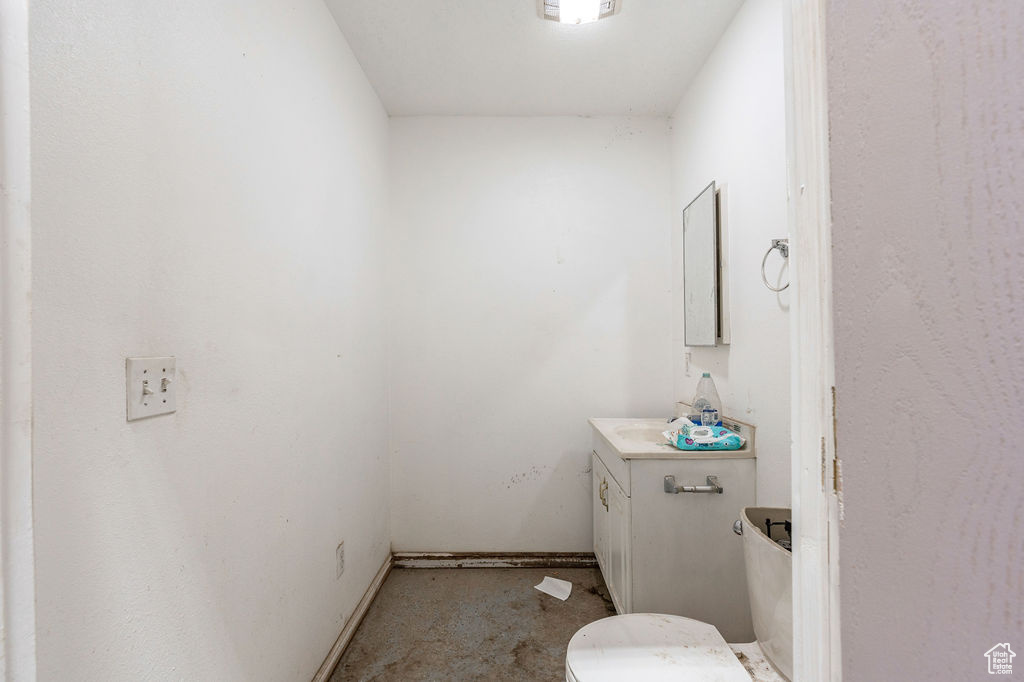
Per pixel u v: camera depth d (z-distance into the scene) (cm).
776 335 153
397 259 254
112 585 77
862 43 41
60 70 69
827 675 46
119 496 78
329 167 172
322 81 167
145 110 85
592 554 252
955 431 32
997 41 29
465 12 177
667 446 180
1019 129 28
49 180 68
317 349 159
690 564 168
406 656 176
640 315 255
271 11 131
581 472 254
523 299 256
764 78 158
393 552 253
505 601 214
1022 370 28
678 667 107
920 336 35
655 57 206
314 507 155
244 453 115
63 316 69
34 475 65
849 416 43
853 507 43
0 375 46
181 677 92
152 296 86
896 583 37
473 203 256
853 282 42
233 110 112
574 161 256
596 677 104
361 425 205
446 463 254
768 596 108
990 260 30
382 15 177
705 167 209
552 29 188
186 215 95
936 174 33
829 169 46
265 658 123
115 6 79
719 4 174
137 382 82
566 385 255
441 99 239
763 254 160
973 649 31
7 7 48
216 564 103
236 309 112
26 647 48
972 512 31
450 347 255
